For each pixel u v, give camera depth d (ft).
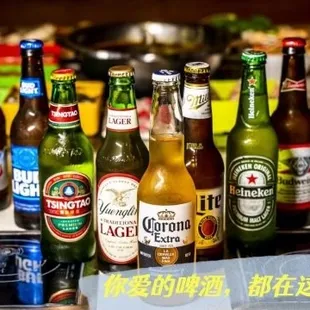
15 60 5.54
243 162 3.55
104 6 9.02
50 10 8.99
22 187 3.87
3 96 4.99
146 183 3.18
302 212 3.93
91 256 3.60
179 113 3.12
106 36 5.95
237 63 5.57
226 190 3.65
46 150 3.50
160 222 3.17
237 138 3.55
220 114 4.58
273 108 4.67
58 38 6.09
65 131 3.48
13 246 3.72
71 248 3.55
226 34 5.87
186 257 3.23
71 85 3.45
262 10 9.09
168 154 3.14
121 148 3.37
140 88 5.19
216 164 3.45
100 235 3.49
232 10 9.08
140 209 3.22
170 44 5.97
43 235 3.60
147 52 5.41
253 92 3.49
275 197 3.63
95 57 5.21
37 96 3.80
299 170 3.87
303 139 3.85
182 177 3.18
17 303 3.22
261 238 3.62
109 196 3.40
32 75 3.78
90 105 4.73
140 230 3.23
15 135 3.83
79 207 3.52
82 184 3.51
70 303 3.22
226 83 5.23
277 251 3.64
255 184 3.56
